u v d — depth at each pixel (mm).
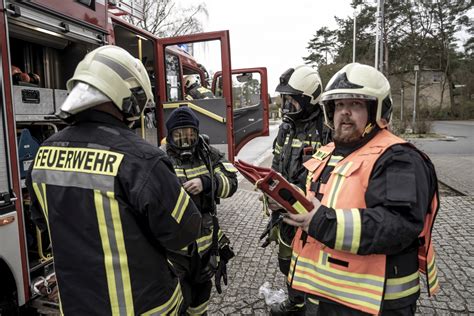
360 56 35500
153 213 1287
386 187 1333
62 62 3277
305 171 2055
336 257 1476
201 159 2418
